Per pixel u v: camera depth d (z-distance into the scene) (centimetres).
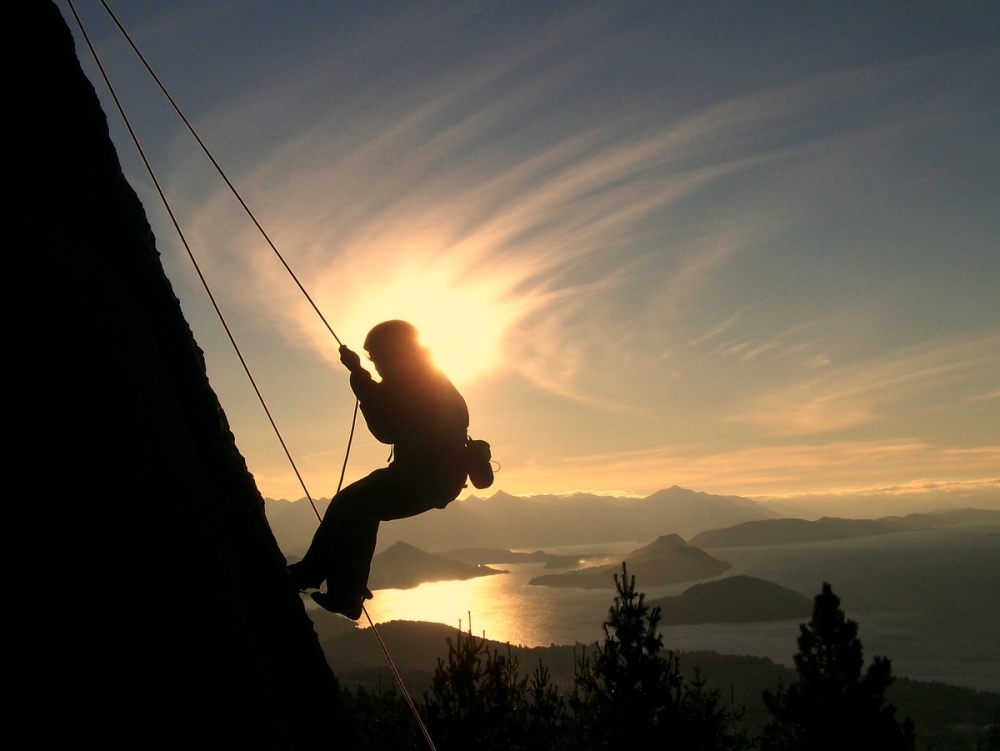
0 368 237
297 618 318
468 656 1389
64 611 227
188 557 260
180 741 236
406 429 425
